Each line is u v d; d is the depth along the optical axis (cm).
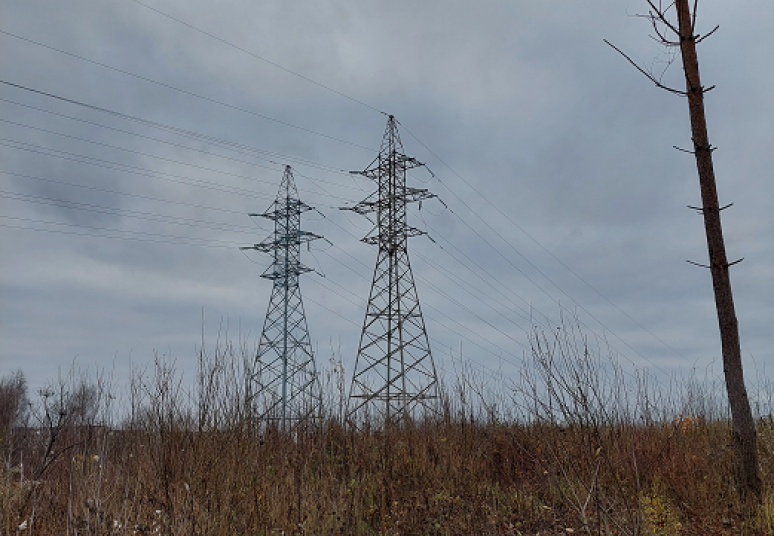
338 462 999
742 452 831
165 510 638
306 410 1087
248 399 903
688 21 921
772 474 887
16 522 622
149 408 789
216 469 765
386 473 974
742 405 843
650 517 691
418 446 1093
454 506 878
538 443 910
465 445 1105
